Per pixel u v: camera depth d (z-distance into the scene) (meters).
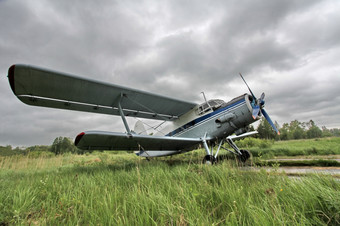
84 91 5.41
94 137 4.22
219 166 3.09
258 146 11.94
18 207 1.93
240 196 1.64
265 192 1.82
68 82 4.86
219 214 1.50
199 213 1.38
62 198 2.02
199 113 6.86
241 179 2.36
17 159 9.15
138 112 7.45
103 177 3.31
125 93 5.94
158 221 1.40
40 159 9.41
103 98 6.00
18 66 4.01
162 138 5.27
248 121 5.73
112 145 5.02
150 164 5.04
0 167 8.13
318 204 1.42
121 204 1.81
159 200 1.63
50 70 4.33
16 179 4.36
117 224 1.30
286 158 6.59
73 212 1.69
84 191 2.43
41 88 4.85
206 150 5.82
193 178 2.62
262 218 1.17
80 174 3.89
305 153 7.43
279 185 1.83
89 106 6.29
